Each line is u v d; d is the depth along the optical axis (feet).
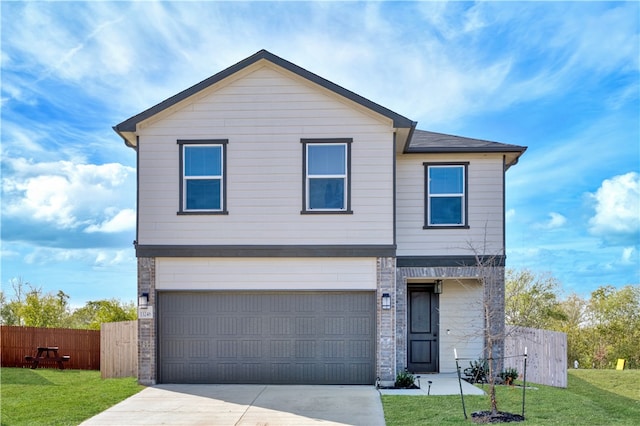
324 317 36.29
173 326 36.70
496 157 41.42
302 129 36.68
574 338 86.48
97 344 51.31
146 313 36.29
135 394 33.12
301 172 36.47
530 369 40.16
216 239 36.42
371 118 36.50
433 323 42.93
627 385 39.29
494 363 39.68
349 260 36.22
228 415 27.78
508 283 77.15
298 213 36.29
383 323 35.58
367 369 36.01
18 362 52.37
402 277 40.73
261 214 36.42
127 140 39.06
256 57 36.52
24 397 33.27
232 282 36.45
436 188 41.57
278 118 36.78
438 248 40.96
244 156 36.73
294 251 36.01
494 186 41.24
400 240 41.04
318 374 36.11
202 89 36.76
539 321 75.05
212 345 36.50
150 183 36.83
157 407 29.63
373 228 36.04
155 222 36.65
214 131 36.94
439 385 36.35
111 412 28.58
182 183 36.81
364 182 36.27
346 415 27.61
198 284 36.50
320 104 36.73
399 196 41.37
